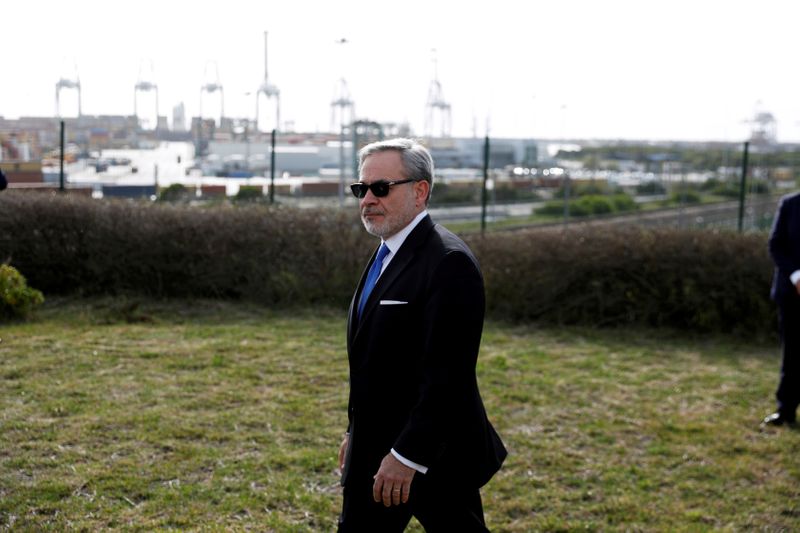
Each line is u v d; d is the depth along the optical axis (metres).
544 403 6.43
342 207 12.21
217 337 8.18
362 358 2.87
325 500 4.43
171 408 5.82
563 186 21.72
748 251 9.59
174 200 13.47
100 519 4.09
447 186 19.06
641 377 7.38
